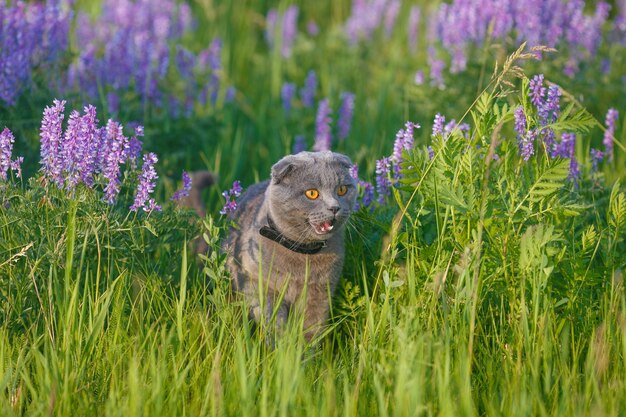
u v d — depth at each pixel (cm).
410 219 612
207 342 545
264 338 570
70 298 575
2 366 515
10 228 604
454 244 598
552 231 561
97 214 608
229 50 1370
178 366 530
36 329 571
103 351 557
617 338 557
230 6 1511
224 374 532
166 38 1173
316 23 1602
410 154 662
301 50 1390
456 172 596
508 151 604
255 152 1034
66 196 612
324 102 930
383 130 1021
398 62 1278
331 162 616
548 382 508
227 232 668
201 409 498
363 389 514
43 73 884
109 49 978
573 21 1044
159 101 980
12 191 606
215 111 1063
